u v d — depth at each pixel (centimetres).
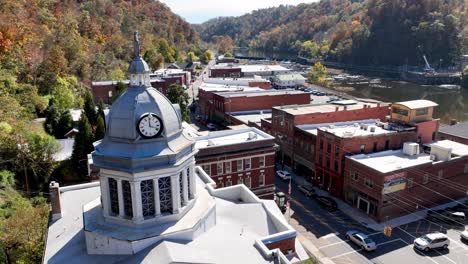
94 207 2744
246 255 2427
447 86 19150
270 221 3031
